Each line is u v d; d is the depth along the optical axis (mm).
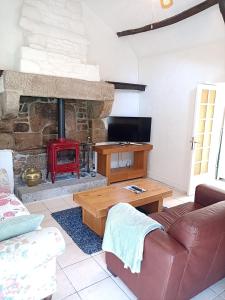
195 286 1716
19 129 3840
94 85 4012
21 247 1428
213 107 4164
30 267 1449
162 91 4566
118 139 4773
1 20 3498
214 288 2018
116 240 1806
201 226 1489
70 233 2771
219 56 3518
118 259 1927
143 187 3174
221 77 3527
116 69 4797
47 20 3641
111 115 4883
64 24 3812
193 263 1559
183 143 4223
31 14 3494
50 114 4117
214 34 3436
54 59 3670
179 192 4258
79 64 3939
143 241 1597
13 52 3656
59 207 3473
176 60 4215
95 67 4141
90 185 4160
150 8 3607
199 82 3848
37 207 3457
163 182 4715
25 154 3963
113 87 4270
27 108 3875
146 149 4812
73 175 4398
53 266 1661
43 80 3455
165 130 4574
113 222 1854
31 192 3586
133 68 5055
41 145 4098
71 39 3906
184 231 1508
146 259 1595
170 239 1558
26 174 3758
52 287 1696
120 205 2035
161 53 4484
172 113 4395
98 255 2408
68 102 4301
